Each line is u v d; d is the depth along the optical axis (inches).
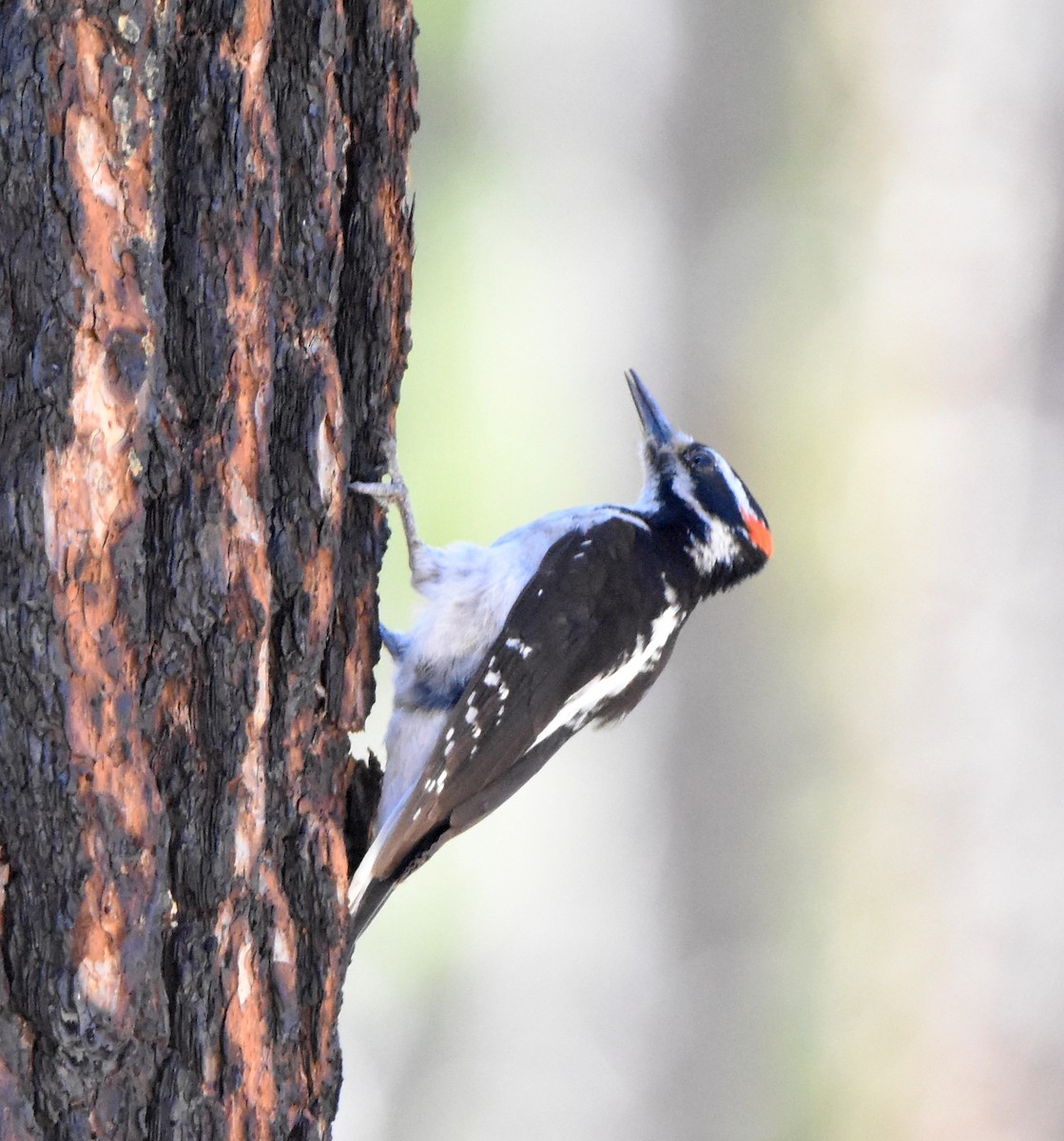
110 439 188.2
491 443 603.5
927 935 575.2
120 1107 194.5
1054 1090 558.9
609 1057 600.4
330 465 222.2
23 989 189.3
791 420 594.6
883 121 584.7
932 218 581.3
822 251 593.9
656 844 601.9
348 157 235.3
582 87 610.5
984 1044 565.6
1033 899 563.5
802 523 591.2
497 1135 594.9
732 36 596.7
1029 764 567.5
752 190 598.5
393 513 566.9
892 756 580.4
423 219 613.9
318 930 226.2
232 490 204.1
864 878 583.5
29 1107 190.2
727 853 594.9
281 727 221.0
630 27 604.7
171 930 202.5
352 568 242.2
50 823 188.4
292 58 214.2
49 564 185.8
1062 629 566.3
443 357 606.9
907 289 583.8
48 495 185.2
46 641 186.1
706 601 591.2
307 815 227.5
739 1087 594.9
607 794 603.5
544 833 607.5
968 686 573.3
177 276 199.6
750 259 598.5
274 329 214.2
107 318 186.7
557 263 615.2
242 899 208.1
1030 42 571.8
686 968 600.1
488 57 616.1
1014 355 577.6
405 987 602.5
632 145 609.3
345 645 241.0
